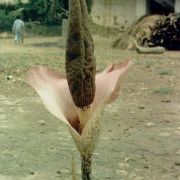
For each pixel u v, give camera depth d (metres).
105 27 34.34
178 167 7.35
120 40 26.78
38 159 7.59
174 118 10.62
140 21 26.69
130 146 8.40
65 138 8.85
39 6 37.75
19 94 13.12
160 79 16.11
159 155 7.92
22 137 8.84
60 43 28.14
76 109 1.45
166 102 12.39
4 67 17.55
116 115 10.76
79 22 1.39
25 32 35.81
